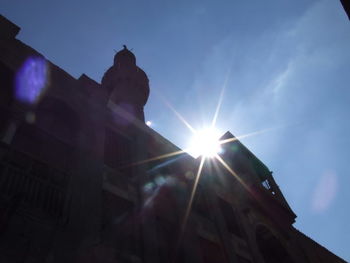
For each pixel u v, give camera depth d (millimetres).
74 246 9070
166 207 14734
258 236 20594
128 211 12320
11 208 8008
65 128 13055
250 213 20734
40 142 11516
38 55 13773
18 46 13258
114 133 15273
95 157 12586
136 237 11680
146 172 14641
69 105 13594
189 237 14109
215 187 19547
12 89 11914
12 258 7781
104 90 16062
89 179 11492
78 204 10297
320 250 24688
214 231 16172
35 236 8570
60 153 11836
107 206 11648
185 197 16297
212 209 17312
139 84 27312
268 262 20453
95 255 9453
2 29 13125
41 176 10234
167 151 17688
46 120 12539
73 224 9602
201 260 13461
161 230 13484
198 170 19016
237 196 20922
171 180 16469
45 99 12875
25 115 11453
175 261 12867
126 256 10648
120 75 27375
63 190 10359
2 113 10977
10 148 9906
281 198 25891
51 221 9250
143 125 17219
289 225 23453
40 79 13141
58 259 8477
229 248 15797
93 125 14023
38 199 9531
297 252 21656
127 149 15305
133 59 30156
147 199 13383
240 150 26266
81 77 15469
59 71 14359
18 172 9594
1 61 12164
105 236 10578
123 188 12898
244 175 23469
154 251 11602
